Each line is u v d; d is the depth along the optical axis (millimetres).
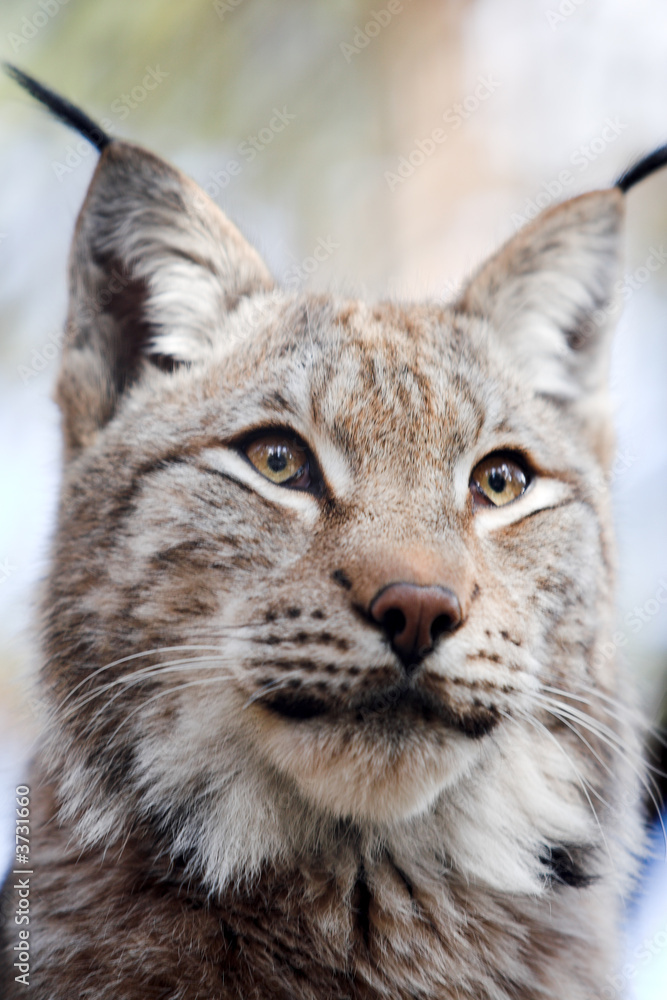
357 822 2457
